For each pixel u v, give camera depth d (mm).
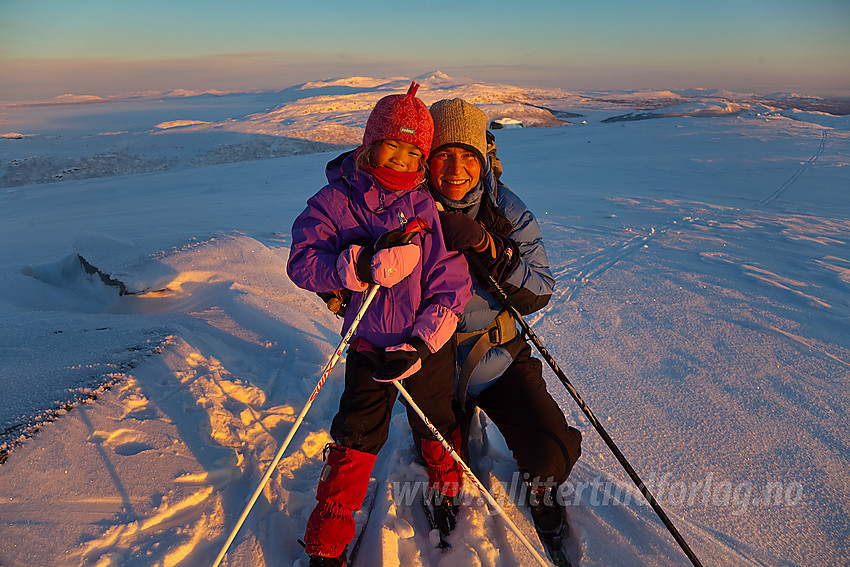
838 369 3438
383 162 1798
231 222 9828
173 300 3961
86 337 2980
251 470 2211
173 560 1759
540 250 2162
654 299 4758
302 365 3012
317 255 1814
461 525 2062
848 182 13336
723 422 2820
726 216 9070
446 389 1969
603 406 2973
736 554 1991
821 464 2496
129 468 2031
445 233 1838
